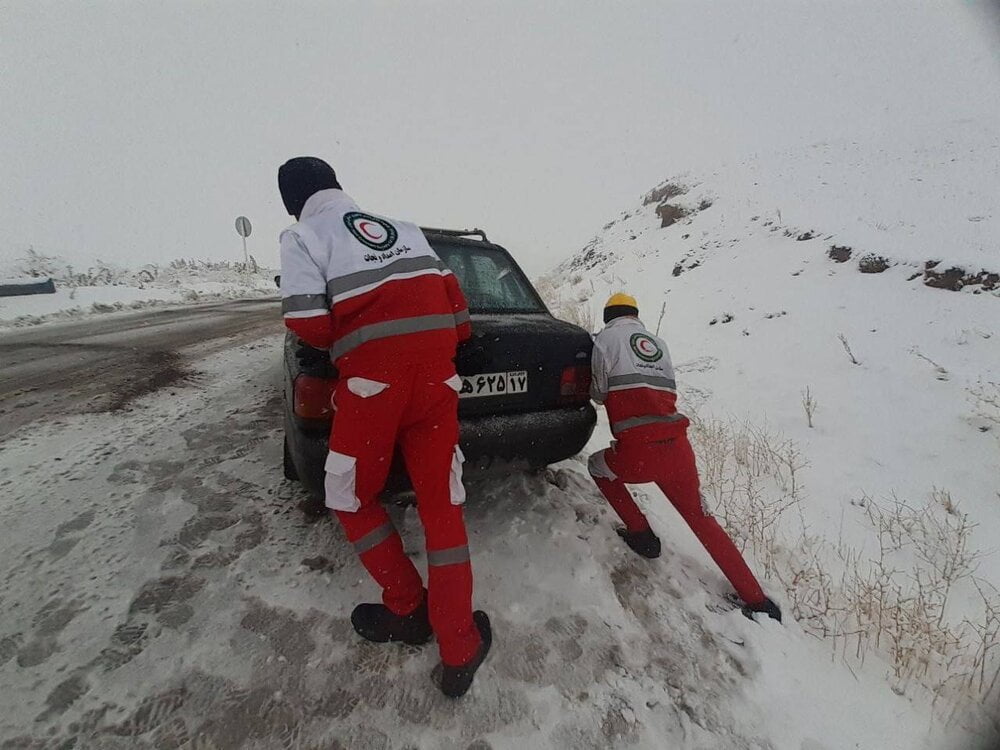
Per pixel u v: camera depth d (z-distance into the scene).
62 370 5.60
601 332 2.67
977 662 2.08
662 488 2.48
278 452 3.38
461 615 1.70
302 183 1.89
